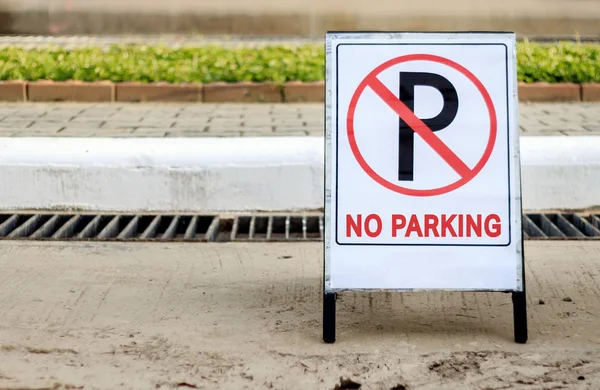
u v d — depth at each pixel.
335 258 5.04
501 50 5.03
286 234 8.24
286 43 15.64
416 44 5.02
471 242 5.03
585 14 18.56
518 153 5.02
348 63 5.02
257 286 6.20
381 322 5.45
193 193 8.47
